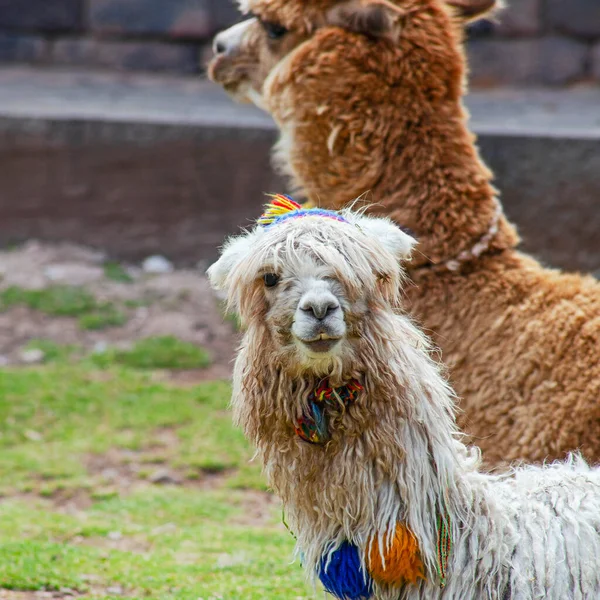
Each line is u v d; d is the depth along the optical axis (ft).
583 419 47.09
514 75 171.63
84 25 182.80
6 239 124.16
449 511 37.68
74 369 100.17
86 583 56.85
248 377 38.68
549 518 38.29
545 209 101.96
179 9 179.42
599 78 169.27
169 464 82.94
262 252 37.37
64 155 122.01
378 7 53.26
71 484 78.18
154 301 113.50
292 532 40.55
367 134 54.29
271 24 59.21
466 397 50.19
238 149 118.32
